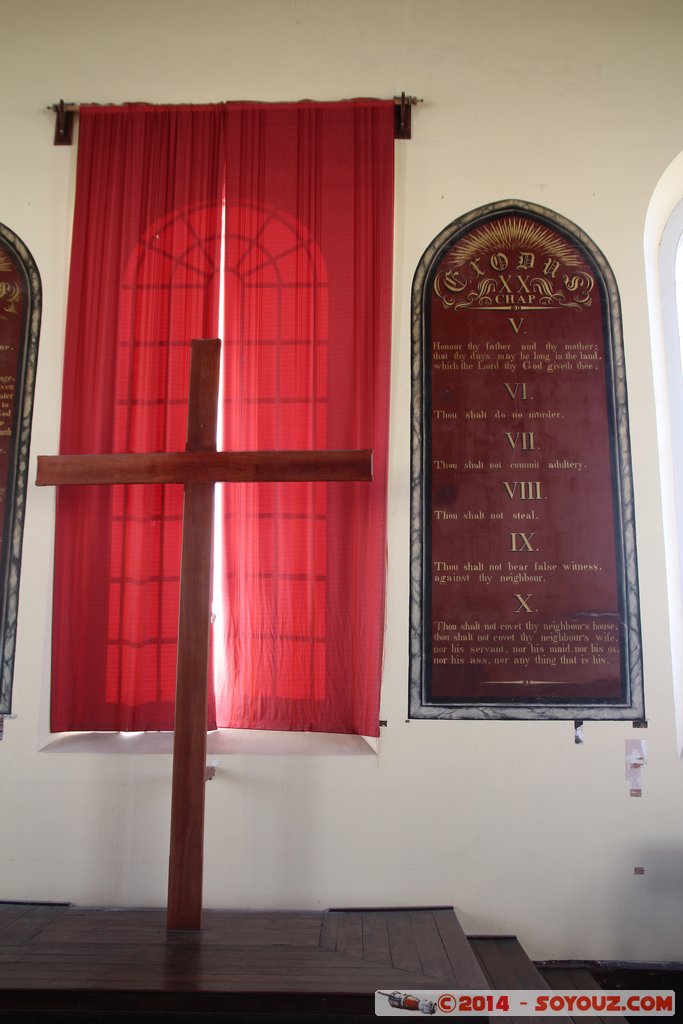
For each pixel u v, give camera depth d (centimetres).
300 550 388
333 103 417
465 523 385
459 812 364
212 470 337
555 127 416
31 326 407
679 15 422
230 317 403
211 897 359
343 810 365
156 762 368
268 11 431
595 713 369
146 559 388
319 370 396
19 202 418
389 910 355
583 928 354
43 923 332
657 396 408
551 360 397
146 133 419
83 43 432
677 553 394
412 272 407
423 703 372
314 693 379
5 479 395
